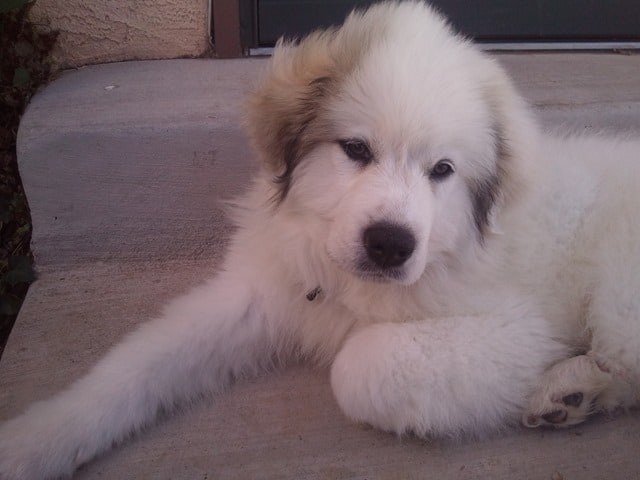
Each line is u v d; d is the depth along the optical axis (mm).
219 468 542
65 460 534
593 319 594
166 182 777
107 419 556
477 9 1077
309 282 608
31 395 608
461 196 566
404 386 532
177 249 809
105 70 912
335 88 542
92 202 777
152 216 791
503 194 588
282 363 664
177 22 946
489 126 564
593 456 548
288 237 599
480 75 560
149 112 765
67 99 804
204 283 721
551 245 624
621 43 1079
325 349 653
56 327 694
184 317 628
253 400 614
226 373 640
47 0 895
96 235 792
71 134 744
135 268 796
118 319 708
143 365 585
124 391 570
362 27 562
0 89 841
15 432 537
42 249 785
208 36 964
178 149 761
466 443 559
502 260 612
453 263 588
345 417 589
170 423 588
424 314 589
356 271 521
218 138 760
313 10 1046
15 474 519
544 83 886
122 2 917
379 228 503
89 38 927
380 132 518
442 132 521
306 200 566
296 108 561
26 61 863
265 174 616
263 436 572
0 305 761
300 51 574
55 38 899
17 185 842
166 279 776
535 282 618
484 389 543
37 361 649
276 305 643
